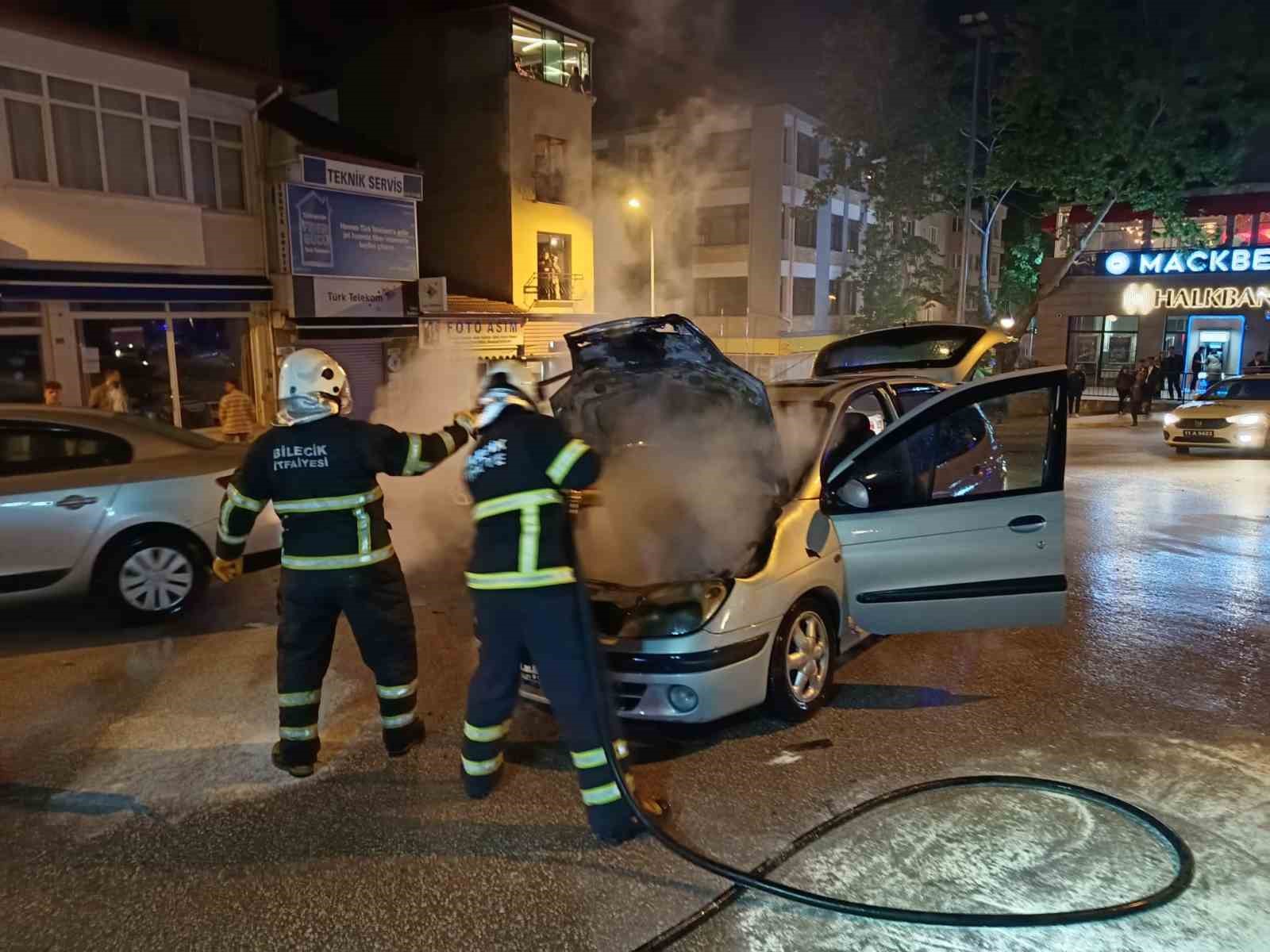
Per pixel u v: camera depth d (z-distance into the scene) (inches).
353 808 142.4
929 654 206.4
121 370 593.3
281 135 658.2
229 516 149.7
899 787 146.3
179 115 599.8
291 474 146.3
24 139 527.5
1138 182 980.6
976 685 188.4
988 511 177.5
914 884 120.9
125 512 227.1
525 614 130.3
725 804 141.5
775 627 160.7
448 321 833.5
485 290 1015.0
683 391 189.3
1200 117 932.0
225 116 642.8
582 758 131.2
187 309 627.2
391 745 157.9
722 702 153.3
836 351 400.5
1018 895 118.1
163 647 215.8
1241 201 1093.8
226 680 195.3
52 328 550.9
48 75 533.0
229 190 651.5
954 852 128.0
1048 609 178.1
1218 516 372.5
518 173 994.7
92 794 147.3
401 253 770.8
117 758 159.9
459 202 1017.5
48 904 119.3
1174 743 161.6
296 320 679.1
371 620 152.5
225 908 118.0
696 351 180.9
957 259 2162.9
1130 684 188.5
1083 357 1220.5
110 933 113.4
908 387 225.1
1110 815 137.4
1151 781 147.6
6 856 130.3
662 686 152.5
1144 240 1167.6
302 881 123.4
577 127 1063.6
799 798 143.3
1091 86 929.5
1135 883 120.5
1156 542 323.3
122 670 201.6
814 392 209.8
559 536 132.2
